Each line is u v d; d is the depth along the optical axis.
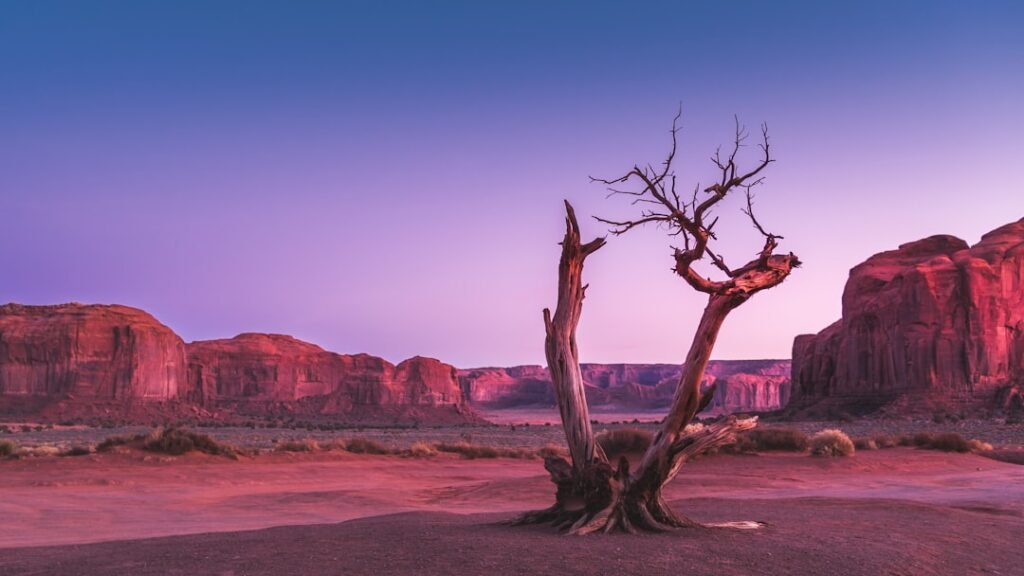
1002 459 47.03
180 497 23.70
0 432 105.00
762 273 13.57
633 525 12.65
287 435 92.19
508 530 12.66
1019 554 12.05
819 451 38.38
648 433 35.53
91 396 164.62
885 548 11.20
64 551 11.23
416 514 16.75
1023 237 123.62
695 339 13.41
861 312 129.62
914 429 87.50
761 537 12.02
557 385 13.48
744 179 13.60
